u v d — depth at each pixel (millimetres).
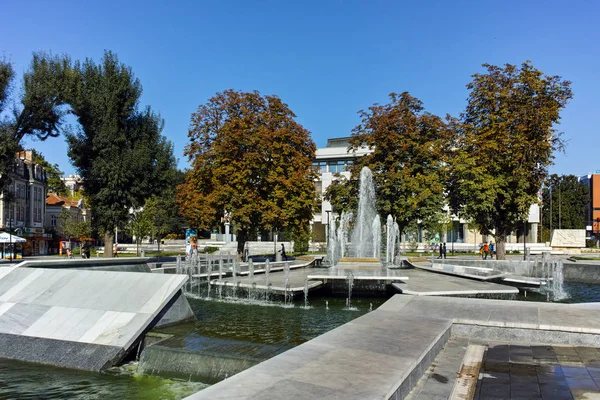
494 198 24281
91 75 27266
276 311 13438
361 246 28641
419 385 5504
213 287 18625
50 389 7262
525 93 25172
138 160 27203
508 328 8047
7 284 11742
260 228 29766
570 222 68125
